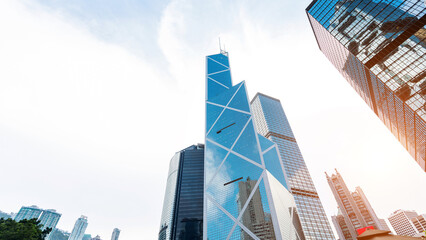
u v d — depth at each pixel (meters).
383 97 67.94
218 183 86.50
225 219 73.06
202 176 135.25
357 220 149.25
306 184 125.81
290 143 149.50
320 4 78.06
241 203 73.62
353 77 84.88
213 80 148.00
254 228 65.12
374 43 60.56
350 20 67.12
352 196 164.38
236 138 97.12
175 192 132.12
